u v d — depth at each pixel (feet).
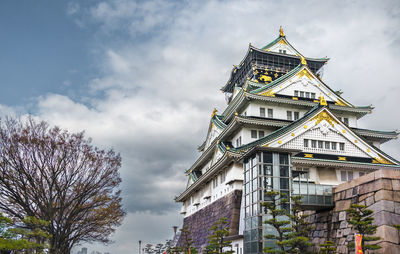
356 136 197.88
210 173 221.46
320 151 191.11
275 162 132.36
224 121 257.14
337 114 243.40
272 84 233.76
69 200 151.43
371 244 97.66
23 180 136.56
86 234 162.09
